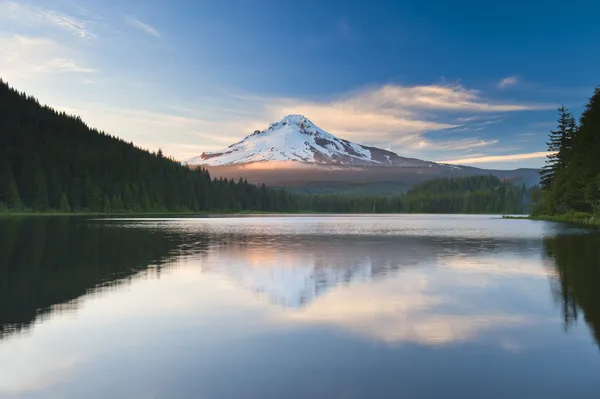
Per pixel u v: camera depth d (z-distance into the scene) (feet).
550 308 55.26
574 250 116.06
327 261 101.71
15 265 94.17
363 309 55.83
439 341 43.32
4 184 547.90
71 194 586.45
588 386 33.12
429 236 186.39
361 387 33.17
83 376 35.58
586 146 260.62
